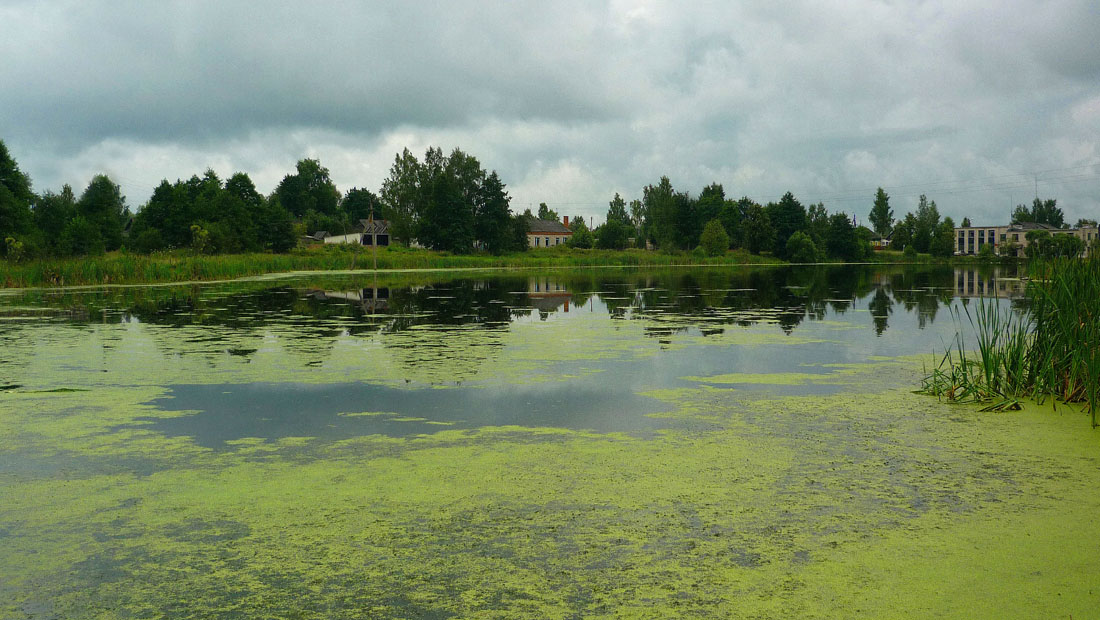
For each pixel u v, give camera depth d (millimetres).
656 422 5895
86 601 2984
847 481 4410
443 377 7844
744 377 7859
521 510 3943
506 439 5387
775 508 3957
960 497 4129
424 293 22641
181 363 8680
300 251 70062
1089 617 2812
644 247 102438
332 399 6785
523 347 10031
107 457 4957
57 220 68062
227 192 68000
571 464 4762
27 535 3643
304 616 2854
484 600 2967
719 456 4941
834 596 2980
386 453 5031
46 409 6379
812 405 6500
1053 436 5457
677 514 3875
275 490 4281
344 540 3562
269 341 10609
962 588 3049
